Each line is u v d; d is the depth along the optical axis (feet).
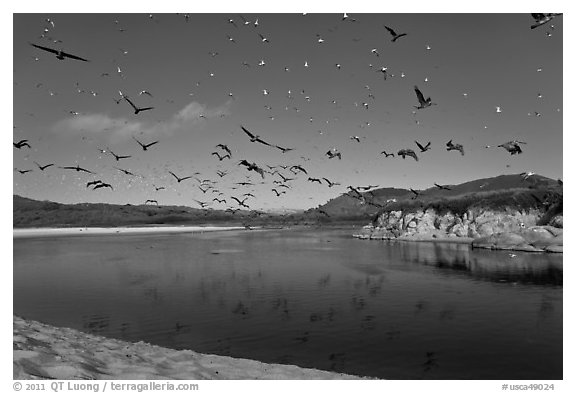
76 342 47.75
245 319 83.61
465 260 173.78
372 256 195.11
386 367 58.18
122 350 49.29
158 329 77.10
